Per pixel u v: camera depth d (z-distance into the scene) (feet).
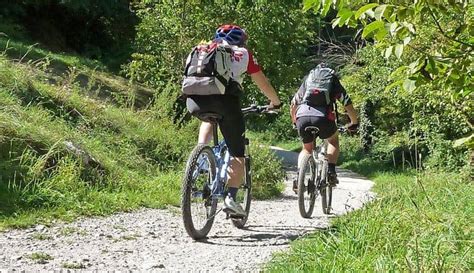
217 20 68.80
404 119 80.07
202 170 20.15
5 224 20.45
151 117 43.45
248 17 70.38
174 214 26.30
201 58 19.92
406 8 12.10
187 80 19.99
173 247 18.90
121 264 16.25
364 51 73.61
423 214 18.49
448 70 12.95
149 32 68.23
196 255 17.81
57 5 100.89
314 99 27.07
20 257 16.29
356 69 85.40
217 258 17.47
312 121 26.96
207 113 20.26
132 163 35.40
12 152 26.66
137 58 70.59
